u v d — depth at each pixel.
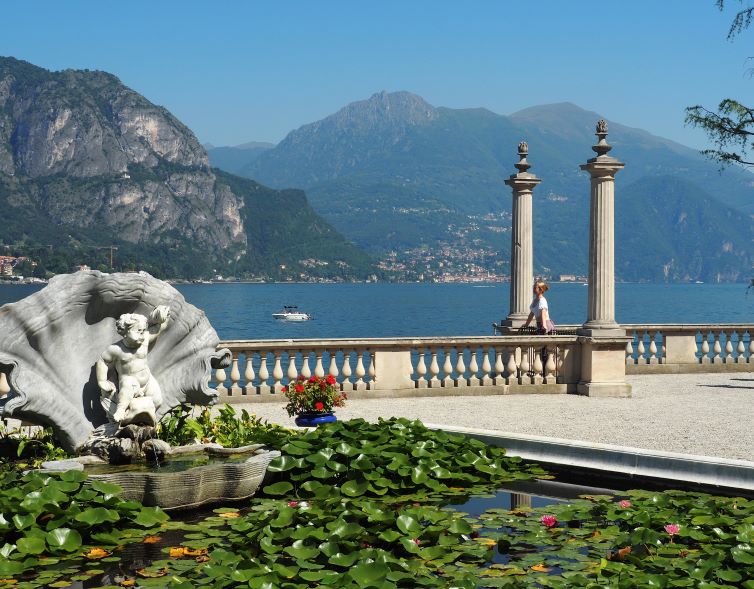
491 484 10.20
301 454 9.80
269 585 6.48
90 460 9.35
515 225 23.03
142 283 9.97
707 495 9.28
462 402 17.86
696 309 159.88
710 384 21.52
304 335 95.19
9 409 9.12
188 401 10.11
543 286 20.77
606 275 19.50
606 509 8.68
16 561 7.15
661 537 7.88
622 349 19.28
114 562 7.45
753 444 12.62
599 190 19.50
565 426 14.42
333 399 12.79
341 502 8.73
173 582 6.49
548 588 6.83
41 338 9.50
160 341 10.08
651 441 12.88
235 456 9.82
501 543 7.93
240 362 39.22
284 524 7.96
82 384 9.76
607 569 6.98
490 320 128.12
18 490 8.14
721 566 7.06
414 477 9.62
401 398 18.56
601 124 19.81
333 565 7.25
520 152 23.08
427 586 6.71
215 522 8.49
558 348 19.67
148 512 8.30
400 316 142.38
